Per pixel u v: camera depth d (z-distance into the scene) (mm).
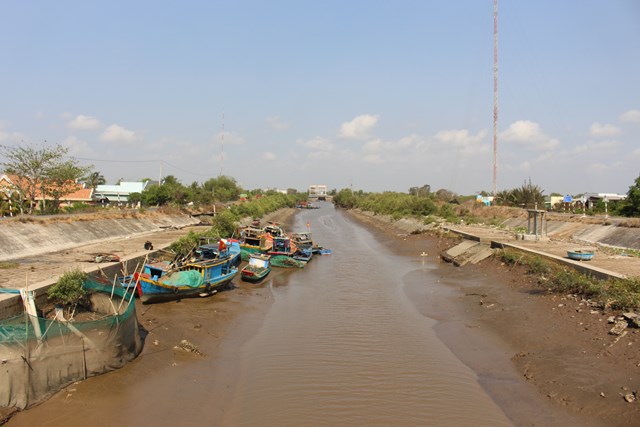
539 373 13938
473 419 12031
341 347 17547
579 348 14719
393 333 19250
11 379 11008
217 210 71250
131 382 13141
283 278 31422
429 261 38844
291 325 20344
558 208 70812
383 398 13273
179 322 19000
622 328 14797
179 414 11984
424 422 11898
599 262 24766
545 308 19234
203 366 15211
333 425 11750
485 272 30016
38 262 23375
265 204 92438
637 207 51500
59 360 12055
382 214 89312
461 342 17859
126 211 46156
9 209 35938
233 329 19469
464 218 64000
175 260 27328
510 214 64438
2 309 14023
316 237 60469
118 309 15680
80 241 32156
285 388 13875
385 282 30078
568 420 11352
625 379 12109
